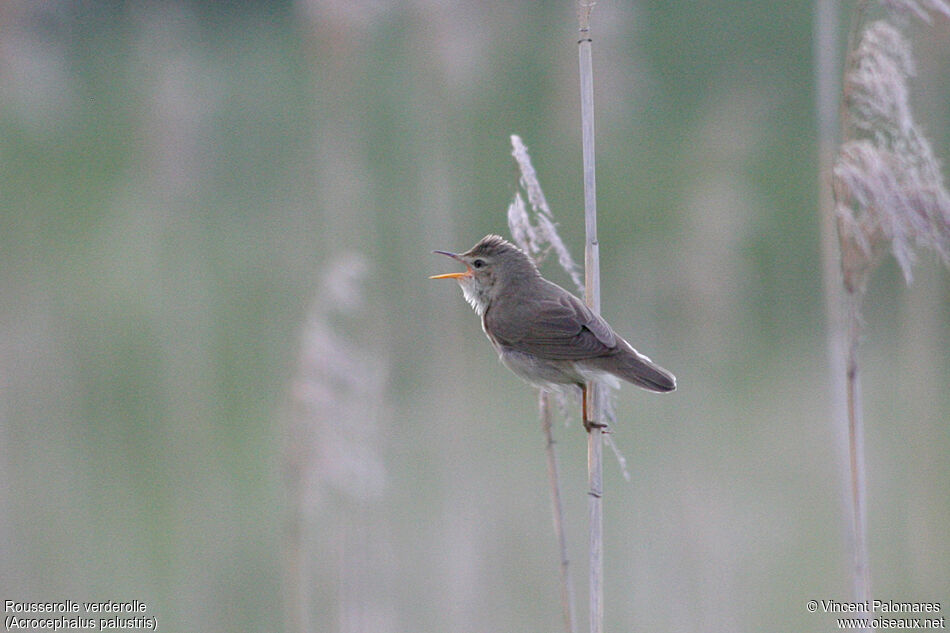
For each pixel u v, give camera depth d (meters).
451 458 11.90
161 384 13.38
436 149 14.45
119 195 16.30
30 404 12.99
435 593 11.06
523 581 11.29
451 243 14.06
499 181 15.48
